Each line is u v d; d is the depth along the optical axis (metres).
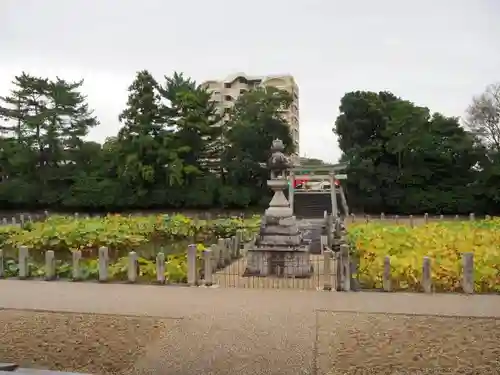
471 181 50.44
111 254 21.86
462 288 12.99
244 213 48.56
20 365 7.66
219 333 9.05
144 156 47.31
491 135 52.72
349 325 9.50
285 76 80.56
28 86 50.78
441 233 22.06
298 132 85.88
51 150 50.28
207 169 52.16
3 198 49.12
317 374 7.29
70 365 7.67
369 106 53.09
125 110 47.38
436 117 51.91
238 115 51.31
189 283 14.05
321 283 14.20
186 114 47.72
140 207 50.00
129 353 8.16
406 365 7.57
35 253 21.08
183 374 7.32
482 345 8.31
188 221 30.75
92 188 48.78
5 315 10.38
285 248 16.23
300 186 53.84
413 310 10.66
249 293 12.66
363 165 49.38
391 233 21.53
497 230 24.22
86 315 10.33
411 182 49.84
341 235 23.67
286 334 8.97
